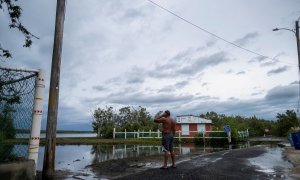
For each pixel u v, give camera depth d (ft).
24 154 21.67
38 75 22.91
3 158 19.04
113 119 166.40
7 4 24.56
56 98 23.17
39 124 22.59
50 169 22.04
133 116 180.24
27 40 25.54
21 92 21.61
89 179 22.94
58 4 24.43
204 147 72.74
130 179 21.83
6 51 23.71
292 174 24.26
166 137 27.66
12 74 21.36
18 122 21.17
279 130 155.43
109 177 23.79
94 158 44.96
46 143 22.38
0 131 19.24
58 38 23.91
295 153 44.39
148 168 28.73
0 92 20.42
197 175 23.12
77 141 92.38
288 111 151.94
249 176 23.02
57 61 23.58
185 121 122.01
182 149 64.03
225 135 92.99
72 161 40.86
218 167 27.81
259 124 183.83
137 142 93.71
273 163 32.35
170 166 28.86
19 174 18.60
